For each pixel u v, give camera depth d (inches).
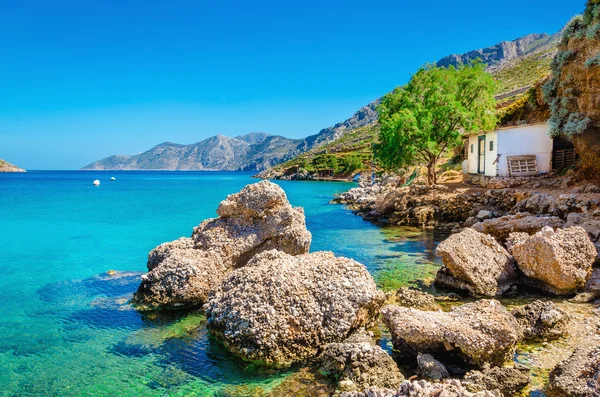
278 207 670.5
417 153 1626.5
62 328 489.1
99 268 779.4
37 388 363.3
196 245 641.6
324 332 414.3
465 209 1243.2
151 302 535.8
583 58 1130.7
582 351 340.5
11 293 621.0
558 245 557.3
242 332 404.2
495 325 370.3
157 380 373.4
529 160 1390.3
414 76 1792.6
